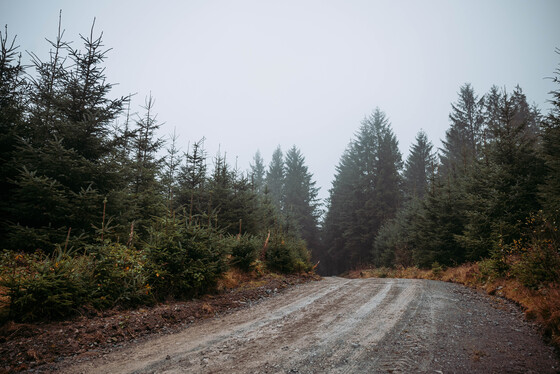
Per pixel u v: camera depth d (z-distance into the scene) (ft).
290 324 19.94
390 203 123.24
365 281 41.42
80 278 19.66
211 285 29.35
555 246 25.35
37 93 31.42
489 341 16.19
